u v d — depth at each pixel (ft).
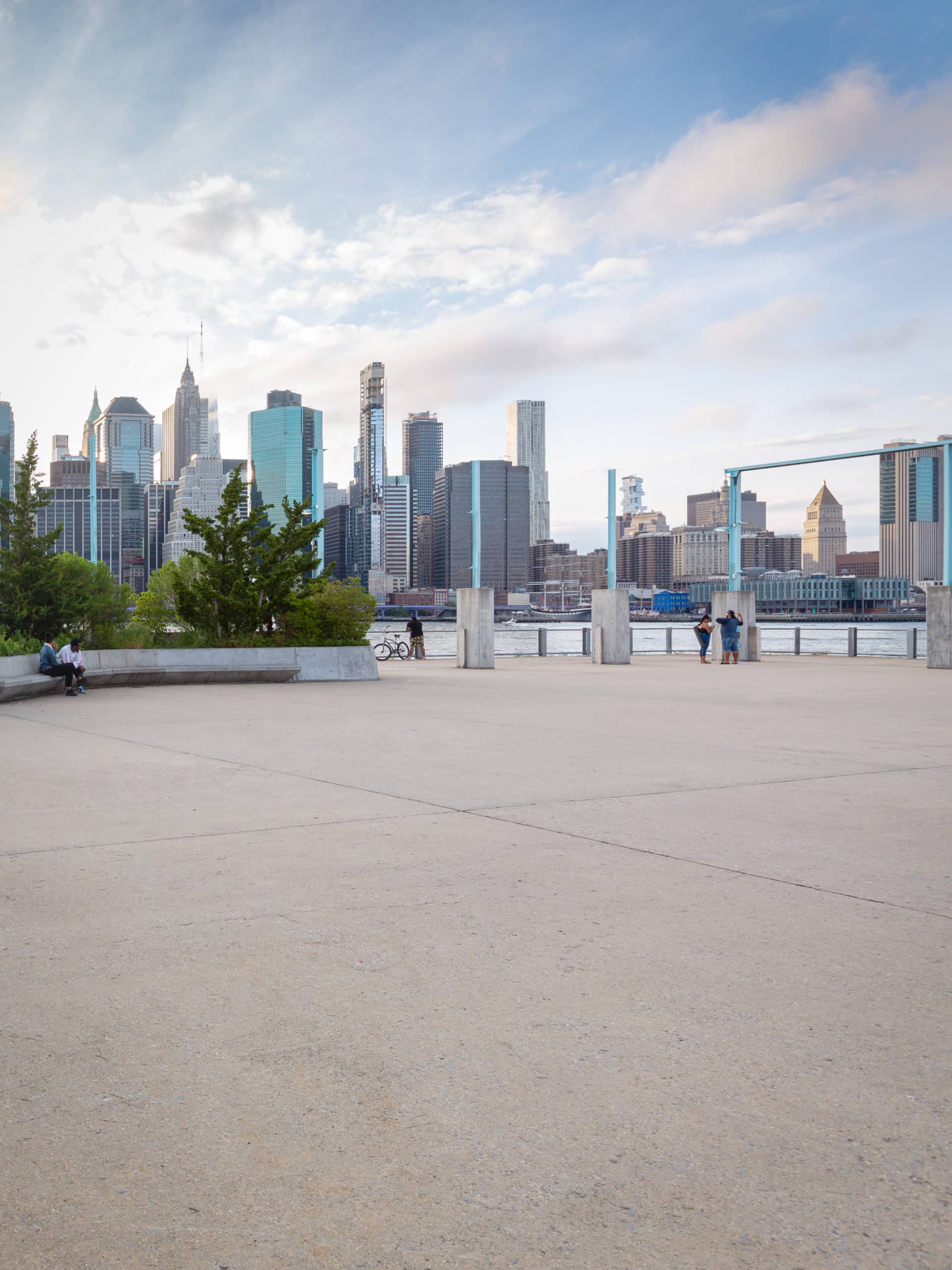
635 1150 9.66
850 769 32.40
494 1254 8.20
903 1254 8.14
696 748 37.37
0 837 22.70
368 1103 10.56
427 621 294.25
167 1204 8.87
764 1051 11.72
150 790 28.53
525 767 32.65
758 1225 8.54
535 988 13.66
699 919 16.71
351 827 23.68
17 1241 8.37
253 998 13.34
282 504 82.07
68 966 14.52
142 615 86.58
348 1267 8.06
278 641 78.84
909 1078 11.09
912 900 17.75
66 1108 10.46
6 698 58.65
